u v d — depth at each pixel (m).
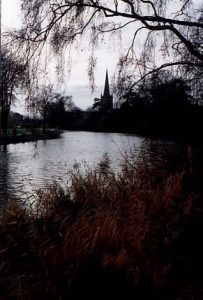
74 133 71.19
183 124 11.31
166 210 5.52
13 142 38.34
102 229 4.11
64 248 3.74
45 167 21.08
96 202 5.57
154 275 4.00
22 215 4.59
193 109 11.19
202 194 6.42
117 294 3.68
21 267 3.60
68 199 5.69
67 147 37.59
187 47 8.84
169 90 10.17
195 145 9.80
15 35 7.59
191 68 9.47
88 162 22.52
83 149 34.91
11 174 18.22
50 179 16.38
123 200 5.64
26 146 35.84
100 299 3.61
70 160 24.80
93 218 4.74
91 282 3.64
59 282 3.50
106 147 37.97
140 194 5.82
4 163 23.02
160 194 5.90
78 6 7.92
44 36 7.75
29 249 3.84
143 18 8.59
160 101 10.62
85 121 77.50
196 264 4.57
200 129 11.20
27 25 7.65
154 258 4.32
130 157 8.81
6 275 3.46
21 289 3.21
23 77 7.42
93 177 6.45
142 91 9.23
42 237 4.06
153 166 7.55
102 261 3.78
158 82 9.16
